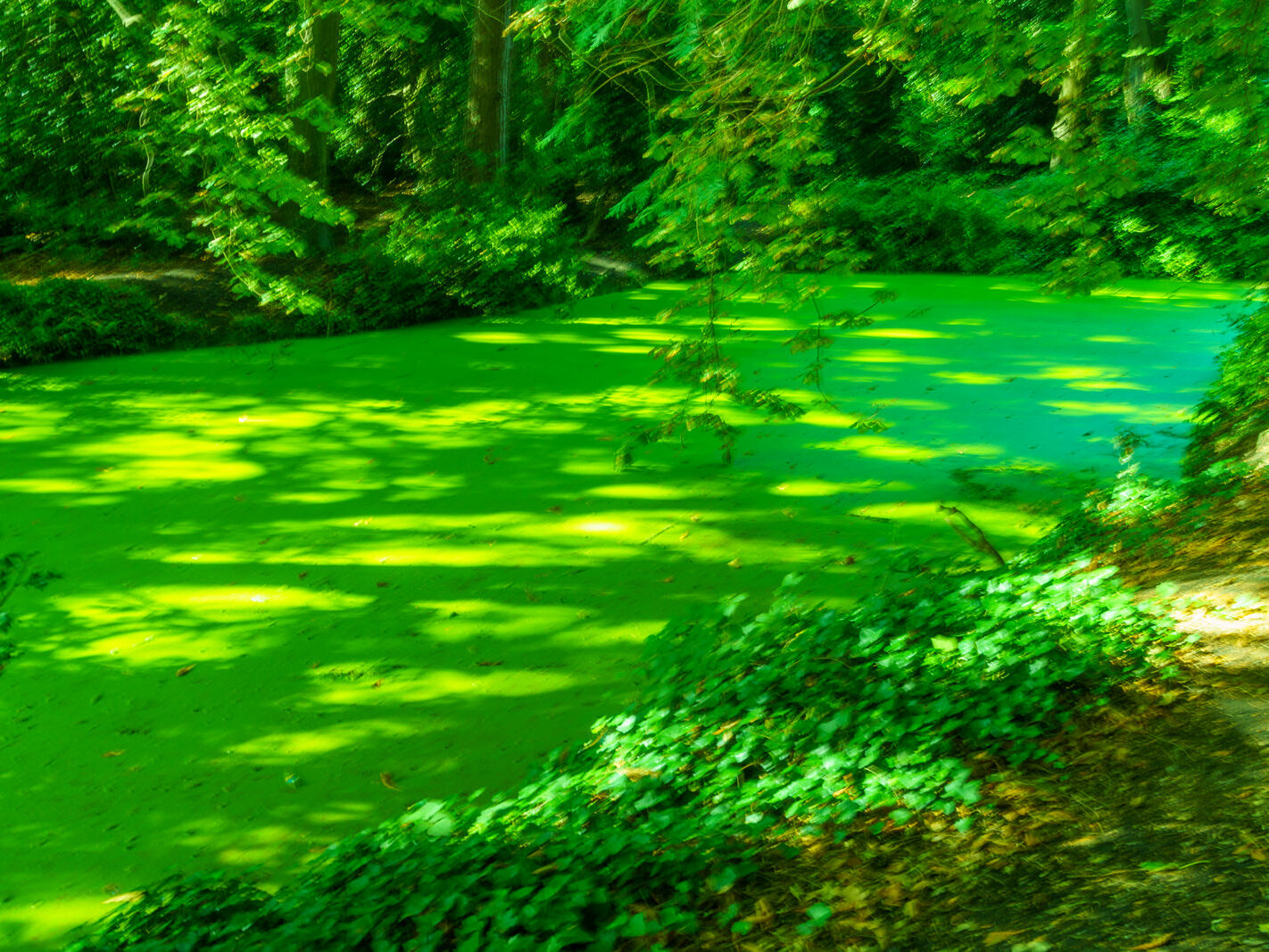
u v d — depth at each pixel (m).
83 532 11.91
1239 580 6.12
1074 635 5.52
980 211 28.02
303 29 16.58
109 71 23.50
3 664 7.60
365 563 11.02
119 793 7.41
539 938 3.91
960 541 10.85
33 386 17.44
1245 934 3.21
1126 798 4.19
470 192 25.11
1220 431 12.25
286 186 14.86
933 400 16.09
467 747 7.78
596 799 5.36
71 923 6.19
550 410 16.12
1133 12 28.17
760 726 5.52
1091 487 11.99
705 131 7.17
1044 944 3.42
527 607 9.96
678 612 9.74
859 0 7.23
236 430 15.30
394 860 4.84
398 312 21.73
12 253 23.22
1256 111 7.55
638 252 26.94
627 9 7.15
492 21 25.14
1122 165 7.51
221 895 5.13
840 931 3.78
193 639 9.55
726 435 8.12
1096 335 19.95
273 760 7.72
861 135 34.16
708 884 4.20
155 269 22.06
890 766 4.74
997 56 7.16
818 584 10.10
